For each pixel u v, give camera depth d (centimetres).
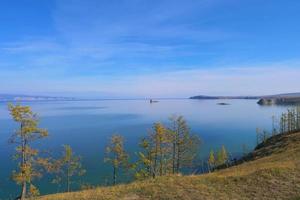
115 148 6003
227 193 1855
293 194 1791
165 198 1791
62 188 7194
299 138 6525
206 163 9281
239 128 19612
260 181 2009
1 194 6719
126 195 1861
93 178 7931
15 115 3669
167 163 5884
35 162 3984
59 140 14138
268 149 6919
